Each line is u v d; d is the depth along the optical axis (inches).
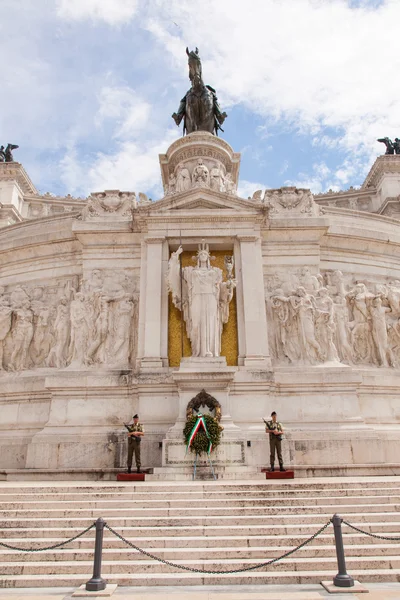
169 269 631.8
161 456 540.7
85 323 634.8
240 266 655.8
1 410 628.1
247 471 495.8
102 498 376.8
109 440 554.6
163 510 349.1
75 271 708.0
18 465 579.5
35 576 274.1
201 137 943.0
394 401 628.1
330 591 246.4
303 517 336.2
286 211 726.5
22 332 672.4
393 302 692.7
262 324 619.8
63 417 577.9
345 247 732.7
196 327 594.9
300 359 622.8
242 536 317.1
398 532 319.9
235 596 243.4
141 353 605.0
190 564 281.6
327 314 635.5
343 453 545.6
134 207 709.9
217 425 517.0
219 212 670.5
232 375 550.6
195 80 1041.5
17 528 330.6
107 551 295.3
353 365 646.5
